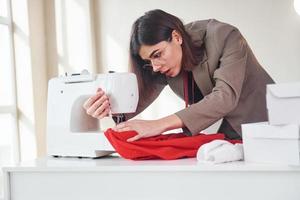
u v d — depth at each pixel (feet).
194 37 6.18
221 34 6.02
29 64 10.10
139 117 10.57
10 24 10.10
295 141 4.10
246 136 4.48
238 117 6.55
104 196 4.72
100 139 5.36
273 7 9.54
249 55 6.56
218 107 5.34
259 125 4.35
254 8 9.68
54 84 5.81
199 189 4.42
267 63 9.64
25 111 10.16
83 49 10.55
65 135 5.64
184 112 5.27
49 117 5.80
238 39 6.06
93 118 5.93
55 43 10.74
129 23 10.62
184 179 4.45
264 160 4.35
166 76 6.59
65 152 5.64
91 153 5.42
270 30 9.59
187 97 6.49
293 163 4.10
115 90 5.32
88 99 5.48
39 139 10.32
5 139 10.00
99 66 10.80
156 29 5.71
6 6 10.09
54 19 10.71
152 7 10.44
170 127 5.16
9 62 10.12
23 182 4.98
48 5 10.73
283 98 4.21
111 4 10.75
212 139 5.21
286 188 4.16
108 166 4.64
